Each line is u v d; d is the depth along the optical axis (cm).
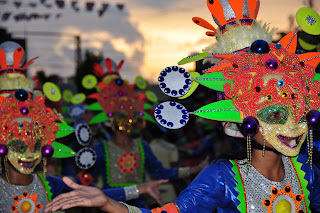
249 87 227
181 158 659
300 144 231
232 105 230
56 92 322
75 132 360
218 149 591
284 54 233
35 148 298
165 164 608
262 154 229
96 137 562
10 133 293
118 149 520
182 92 232
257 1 263
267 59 230
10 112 296
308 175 243
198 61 257
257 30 245
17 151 294
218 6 253
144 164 523
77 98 619
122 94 525
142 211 228
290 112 224
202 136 661
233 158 241
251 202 230
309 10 247
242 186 232
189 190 234
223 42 245
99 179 557
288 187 236
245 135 225
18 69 324
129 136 527
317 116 224
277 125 225
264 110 223
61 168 503
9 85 313
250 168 236
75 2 913
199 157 645
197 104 245
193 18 259
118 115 516
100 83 542
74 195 217
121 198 357
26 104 301
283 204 233
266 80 226
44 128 305
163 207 230
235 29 245
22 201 307
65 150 325
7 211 304
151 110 590
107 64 579
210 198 231
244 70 227
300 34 286
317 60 243
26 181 311
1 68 321
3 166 310
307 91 229
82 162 361
